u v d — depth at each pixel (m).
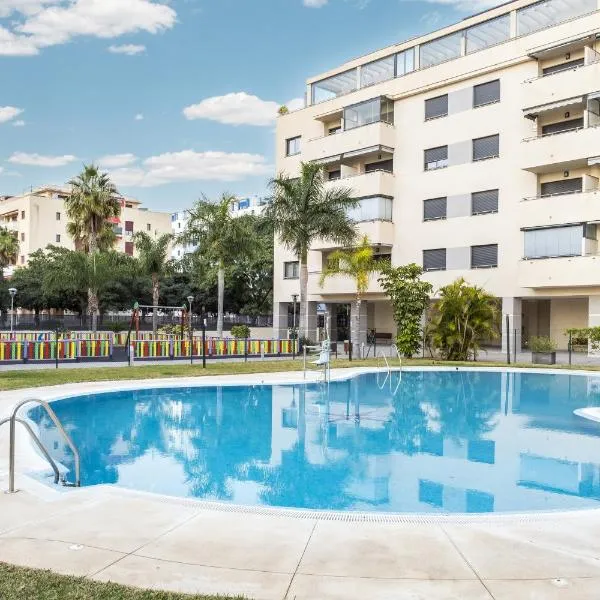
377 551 5.21
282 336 43.22
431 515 6.29
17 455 9.24
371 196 36.44
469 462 9.89
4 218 82.19
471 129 33.69
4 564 4.83
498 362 27.22
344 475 9.01
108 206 44.34
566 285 28.86
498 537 5.59
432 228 35.19
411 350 28.53
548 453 10.56
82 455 10.04
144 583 4.52
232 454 10.30
